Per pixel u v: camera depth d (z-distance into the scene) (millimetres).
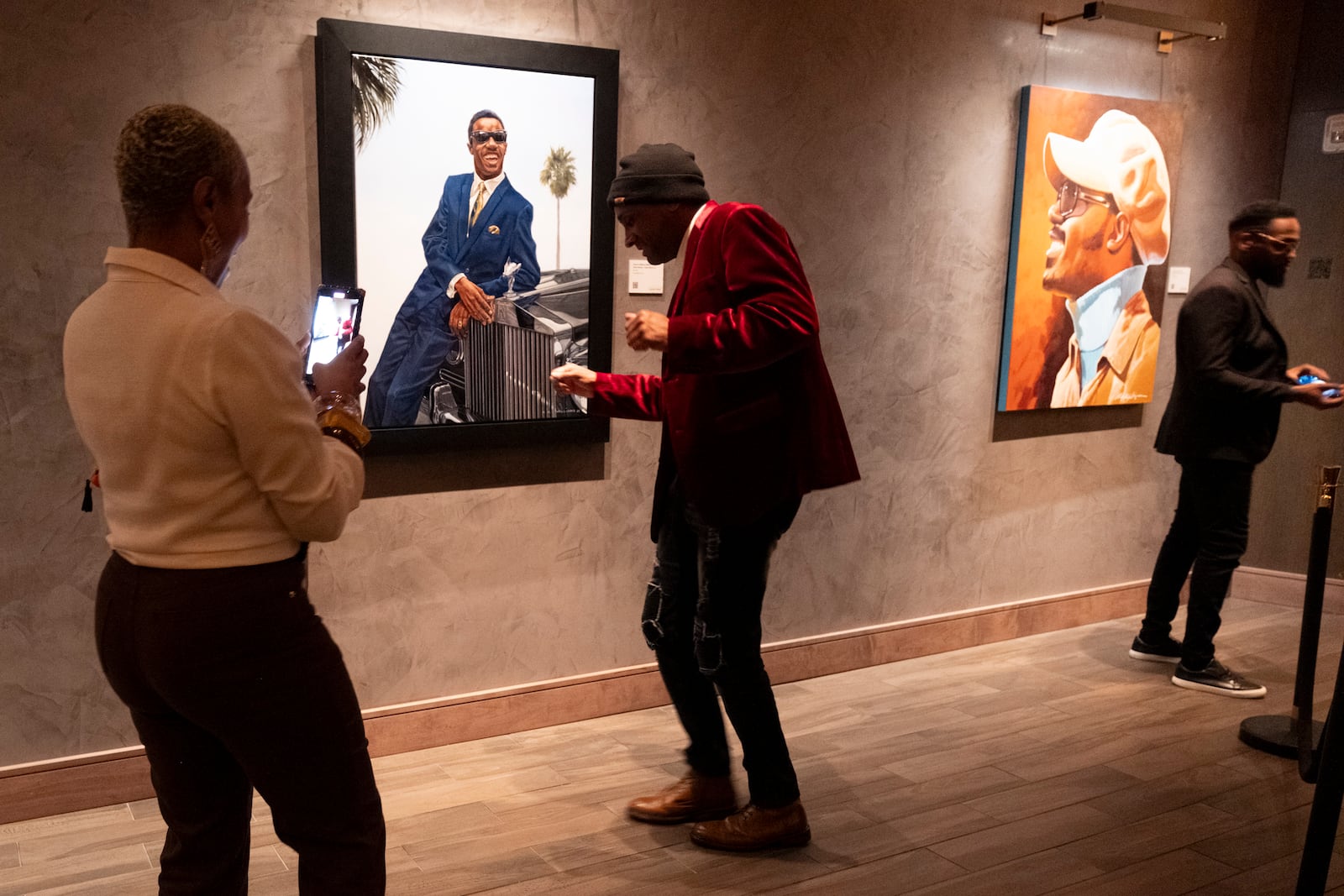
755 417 2242
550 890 2273
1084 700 3541
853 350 3635
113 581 1446
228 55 2549
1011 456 4117
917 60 3602
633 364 3225
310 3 2623
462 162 2824
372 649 2945
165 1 2465
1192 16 4266
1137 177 4156
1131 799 2787
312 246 2717
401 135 2732
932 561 3971
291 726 1475
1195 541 3771
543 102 2908
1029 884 2332
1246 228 3467
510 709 3154
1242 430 3469
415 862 2387
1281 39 4547
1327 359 4566
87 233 2469
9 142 2361
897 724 3297
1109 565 4504
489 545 3072
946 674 3773
